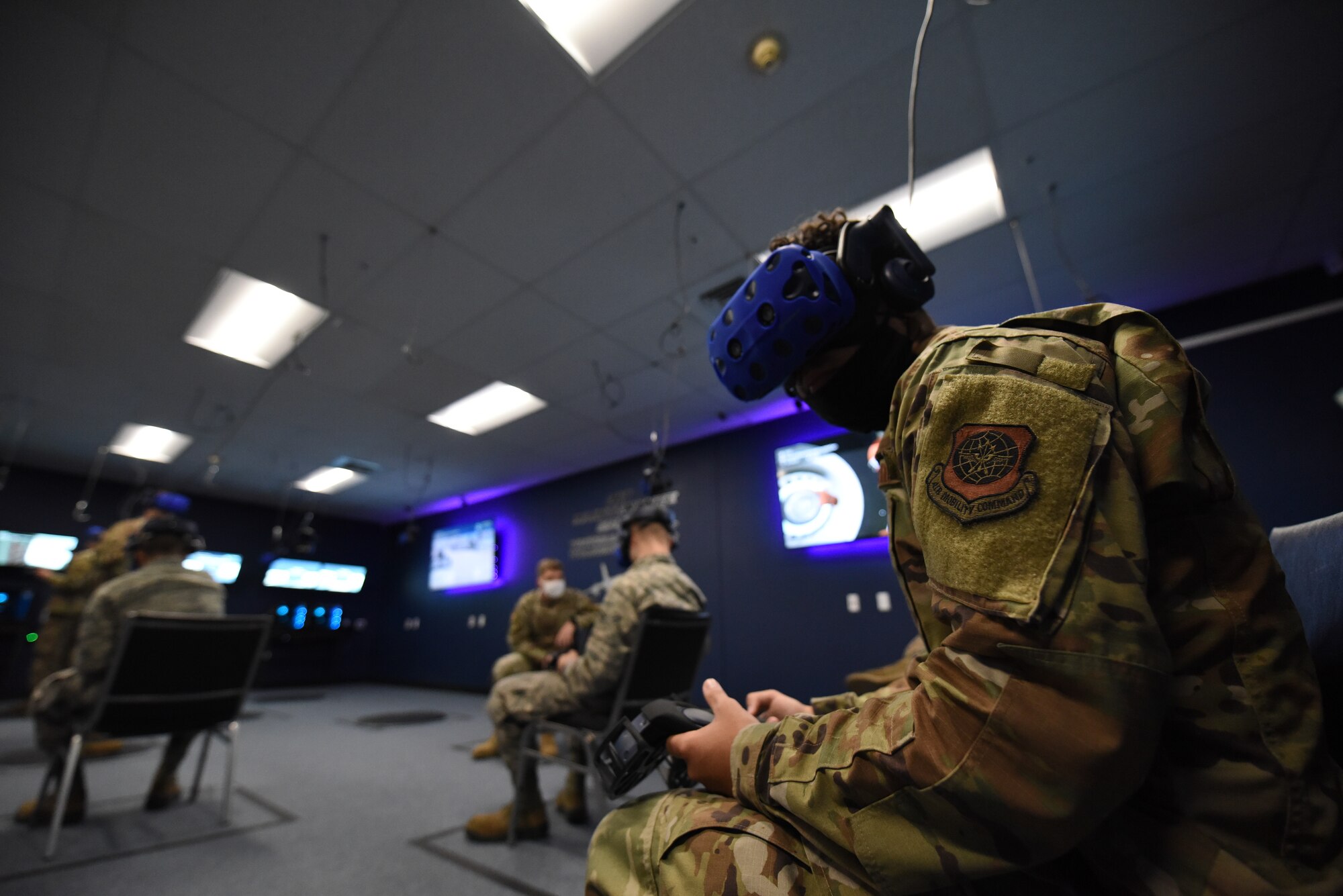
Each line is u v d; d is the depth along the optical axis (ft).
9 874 5.52
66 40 5.96
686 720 1.68
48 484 20.99
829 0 5.75
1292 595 1.75
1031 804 0.95
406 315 11.16
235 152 7.39
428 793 8.74
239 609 25.34
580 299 10.69
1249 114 6.95
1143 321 1.28
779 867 1.27
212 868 5.81
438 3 5.74
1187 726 1.07
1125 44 6.11
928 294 1.95
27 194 7.98
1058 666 0.96
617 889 1.46
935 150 7.46
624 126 7.09
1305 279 10.10
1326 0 5.65
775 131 7.18
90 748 10.25
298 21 5.87
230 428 17.06
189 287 10.16
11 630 18.98
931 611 1.48
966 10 5.76
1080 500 1.06
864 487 14.61
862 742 1.17
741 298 2.09
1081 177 7.91
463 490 24.35
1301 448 9.65
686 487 18.30
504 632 22.76
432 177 7.85
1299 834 0.98
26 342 11.94
